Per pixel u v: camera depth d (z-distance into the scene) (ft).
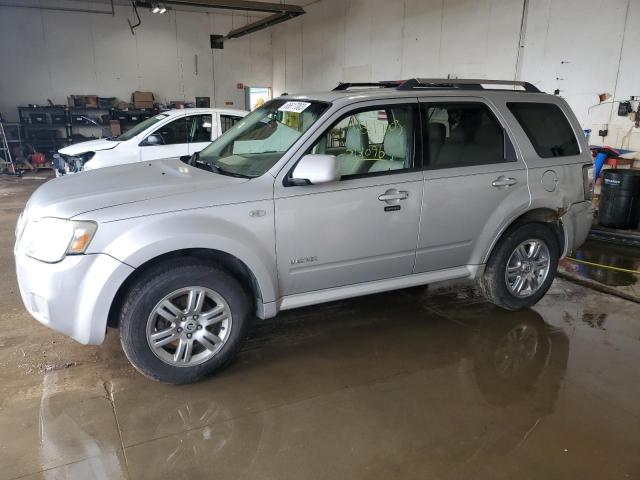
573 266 16.83
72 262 8.09
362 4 41.34
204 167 10.80
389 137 10.55
